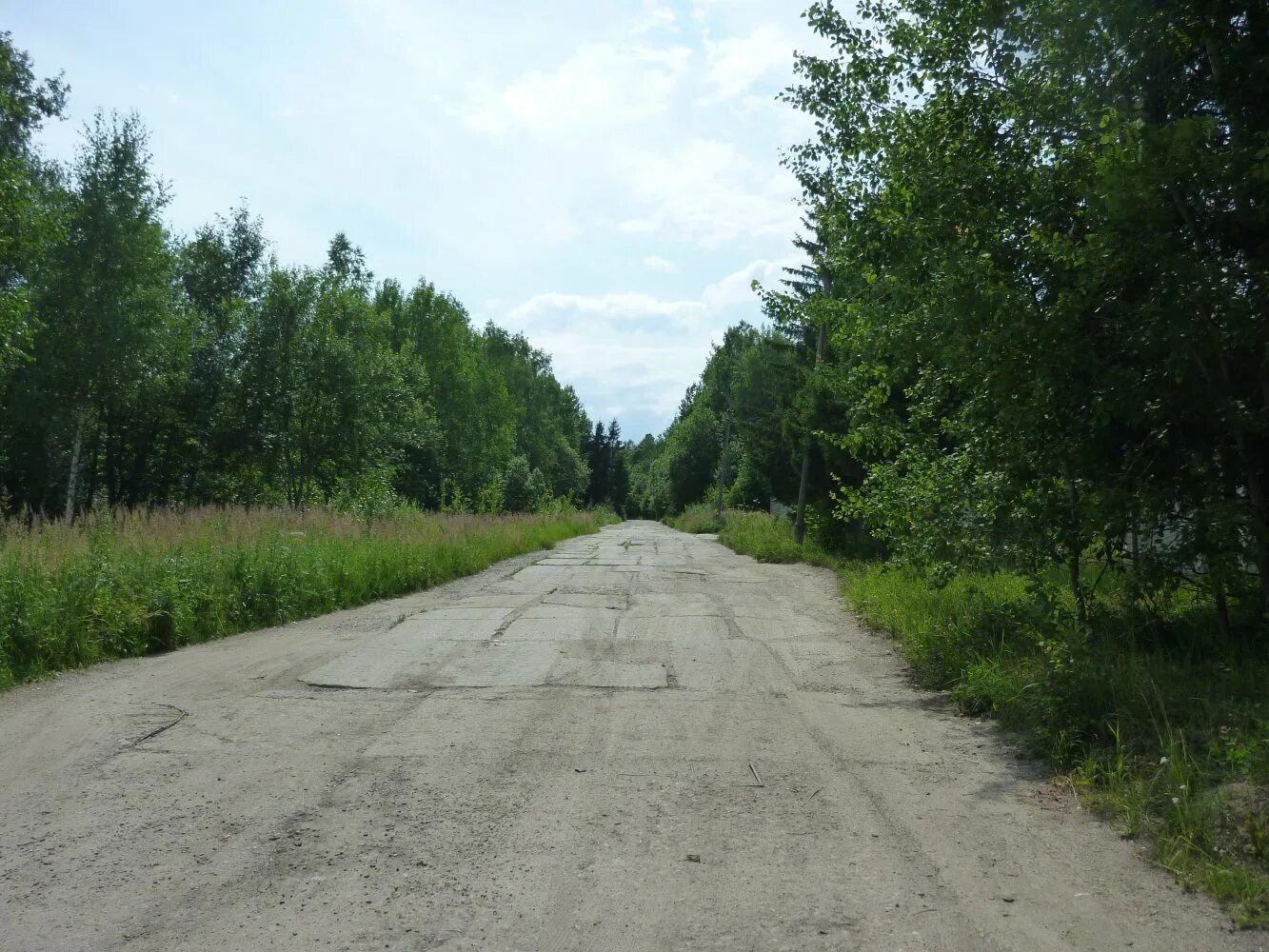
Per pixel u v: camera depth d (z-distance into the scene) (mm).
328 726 6492
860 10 9125
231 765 5555
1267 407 6461
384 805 4859
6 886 3857
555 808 4820
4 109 24109
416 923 3521
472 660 8992
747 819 4688
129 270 26875
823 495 24250
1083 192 7070
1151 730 5598
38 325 22234
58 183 26578
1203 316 6535
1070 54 7578
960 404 9352
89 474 31359
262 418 32062
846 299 10664
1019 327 7031
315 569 13234
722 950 3318
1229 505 6496
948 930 3484
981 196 8188
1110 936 3447
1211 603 7902
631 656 9266
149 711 6938
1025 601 8906
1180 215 6980
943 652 8336
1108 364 7082
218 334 33125
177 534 13211
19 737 6219
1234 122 6973
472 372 58250
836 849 4289
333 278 34031
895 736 6348
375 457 34312
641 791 5105
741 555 26500
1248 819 4238
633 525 75250
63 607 9141
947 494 8820
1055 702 6062
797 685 8000
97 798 4977
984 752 5969
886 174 9148
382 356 34625
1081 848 4332
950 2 8328
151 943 3365
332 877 3955
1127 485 7281
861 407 10180
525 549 26859
